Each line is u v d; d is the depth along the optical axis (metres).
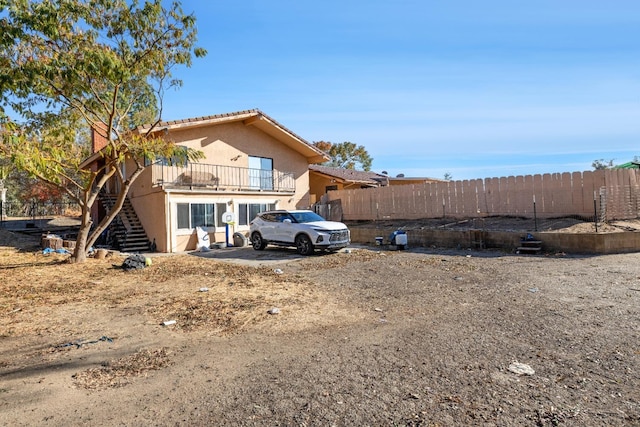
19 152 8.79
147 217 18.16
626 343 4.28
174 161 17.98
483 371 3.68
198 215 18.06
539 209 15.09
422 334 4.84
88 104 12.36
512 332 4.79
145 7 10.68
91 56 9.66
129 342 4.86
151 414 3.09
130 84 12.47
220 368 3.98
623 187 13.50
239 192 19.58
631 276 7.95
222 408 3.15
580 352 4.07
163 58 11.65
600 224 12.76
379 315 5.81
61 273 10.40
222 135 20.03
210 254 15.22
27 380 3.78
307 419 2.95
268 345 4.63
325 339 4.78
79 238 12.66
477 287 7.50
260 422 2.93
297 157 23.86
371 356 4.16
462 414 2.94
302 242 13.89
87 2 10.31
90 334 5.22
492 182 16.56
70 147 13.28
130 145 12.43
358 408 3.08
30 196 33.75
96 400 3.35
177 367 4.04
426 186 18.91
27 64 9.58
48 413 3.14
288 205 22.52
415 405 3.10
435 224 17.17
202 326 5.46
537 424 2.77
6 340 5.01
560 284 7.46
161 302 6.96
